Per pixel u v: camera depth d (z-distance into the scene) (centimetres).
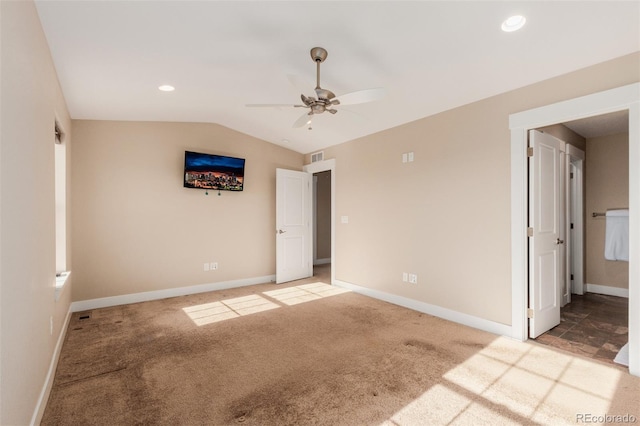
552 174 328
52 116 246
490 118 317
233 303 421
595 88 251
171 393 212
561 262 402
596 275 474
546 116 276
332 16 215
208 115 439
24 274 156
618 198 457
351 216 488
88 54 249
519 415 187
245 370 242
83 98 336
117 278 417
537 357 261
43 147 208
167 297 450
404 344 288
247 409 195
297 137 512
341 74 299
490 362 252
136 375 236
